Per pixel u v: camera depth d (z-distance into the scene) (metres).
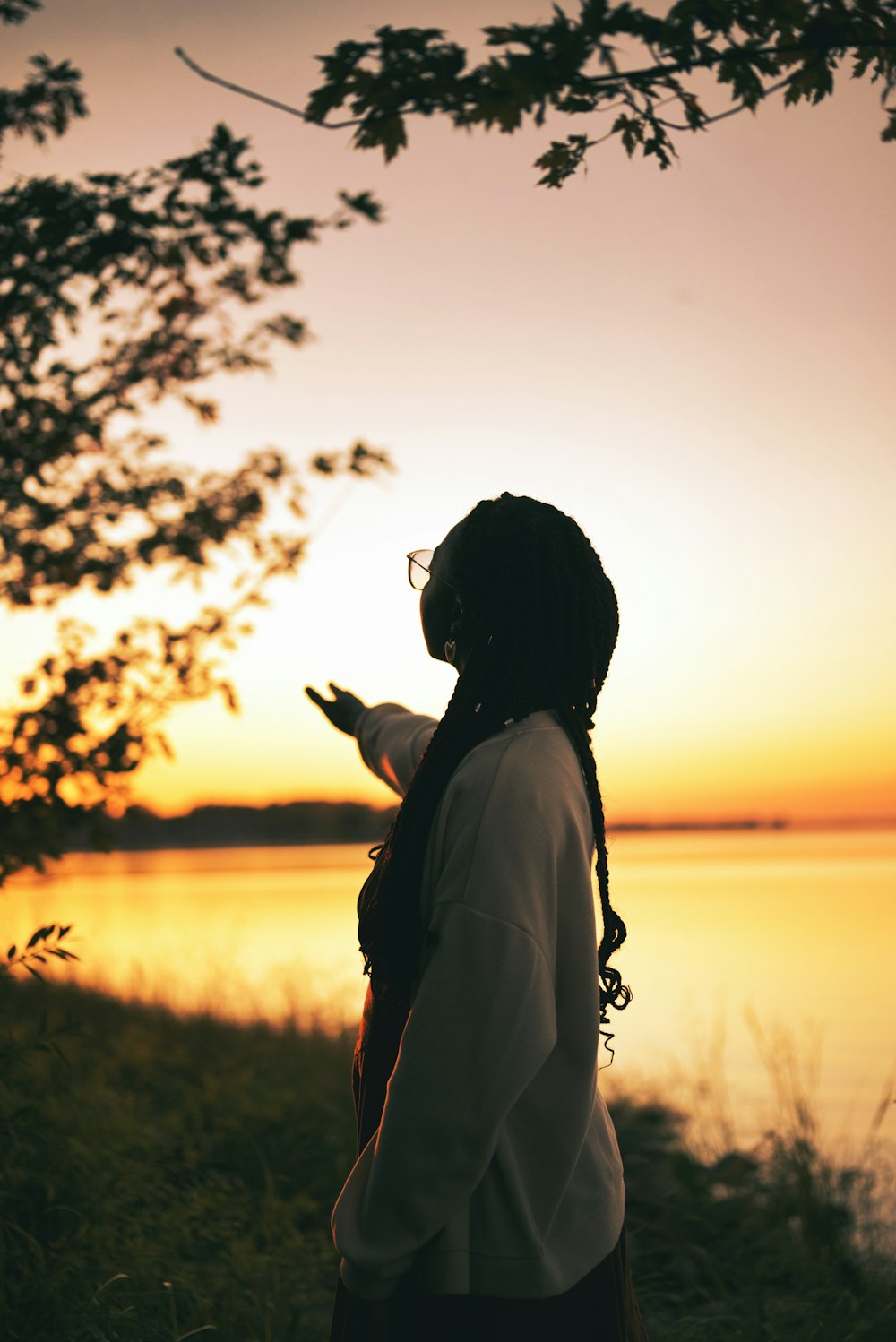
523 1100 1.35
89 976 10.37
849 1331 3.04
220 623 4.14
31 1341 2.51
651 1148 5.41
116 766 3.80
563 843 1.33
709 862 70.44
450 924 1.27
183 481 4.33
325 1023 8.55
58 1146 3.43
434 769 1.42
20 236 3.07
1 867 3.54
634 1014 11.05
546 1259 1.31
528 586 1.44
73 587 4.06
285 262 3.85
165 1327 2.74
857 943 17.59
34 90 3.34
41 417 3.80
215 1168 4.68
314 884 52.66
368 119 1.82
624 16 1.70
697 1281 3.58
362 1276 1.27
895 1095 7.06
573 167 1.92
